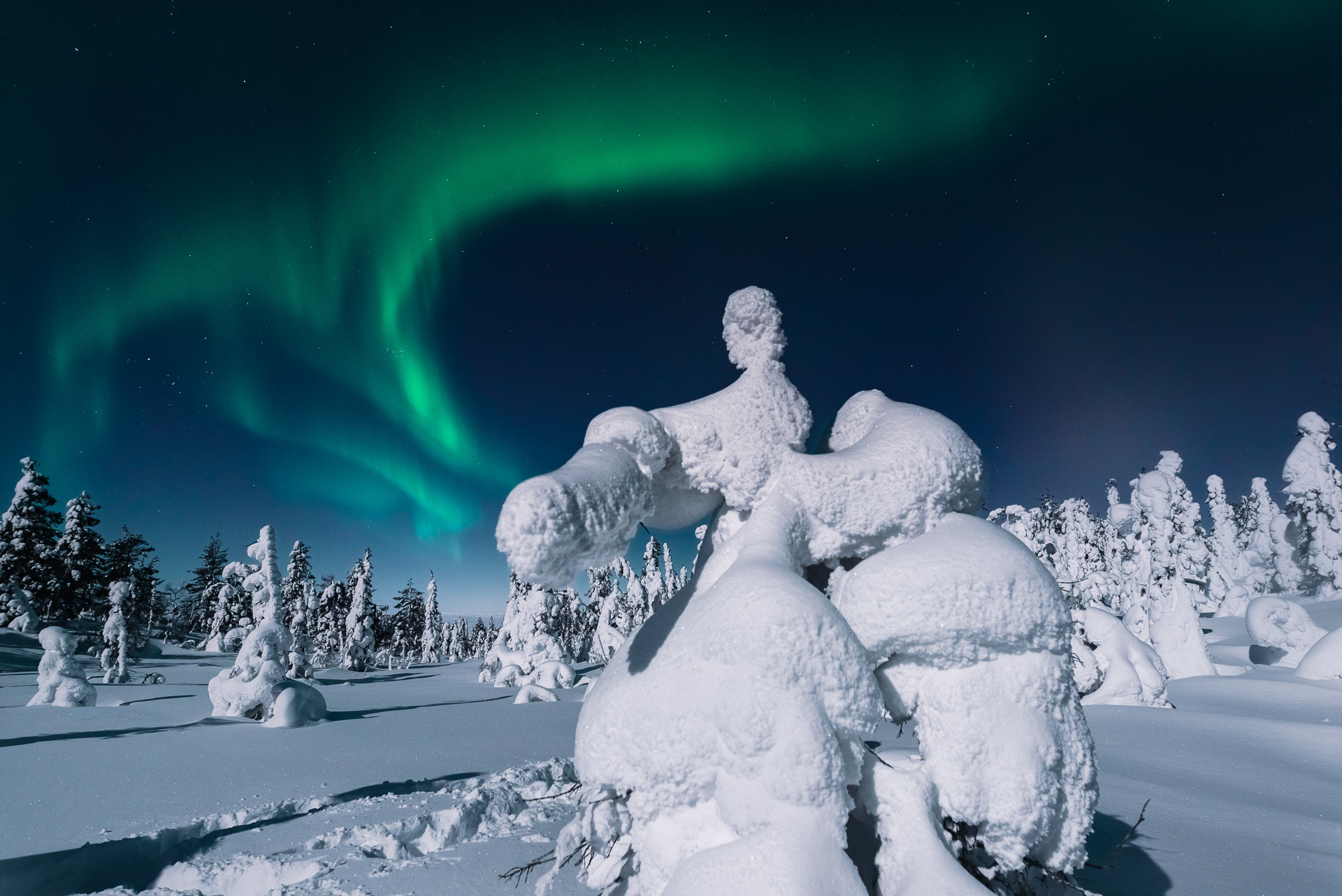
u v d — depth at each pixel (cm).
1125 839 307
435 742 1009
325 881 409
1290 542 4856
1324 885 443
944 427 349
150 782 749
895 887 261
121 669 2644
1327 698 1393
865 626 296
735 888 223
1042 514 5034
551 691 1780
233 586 5131
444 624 7062
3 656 3216
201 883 453
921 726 301
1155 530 3769
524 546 239
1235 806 689
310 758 874
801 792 236
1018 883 297
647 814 267
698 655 264
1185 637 2052
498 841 481
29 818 604
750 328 371
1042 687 294
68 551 4600
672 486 350
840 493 331
